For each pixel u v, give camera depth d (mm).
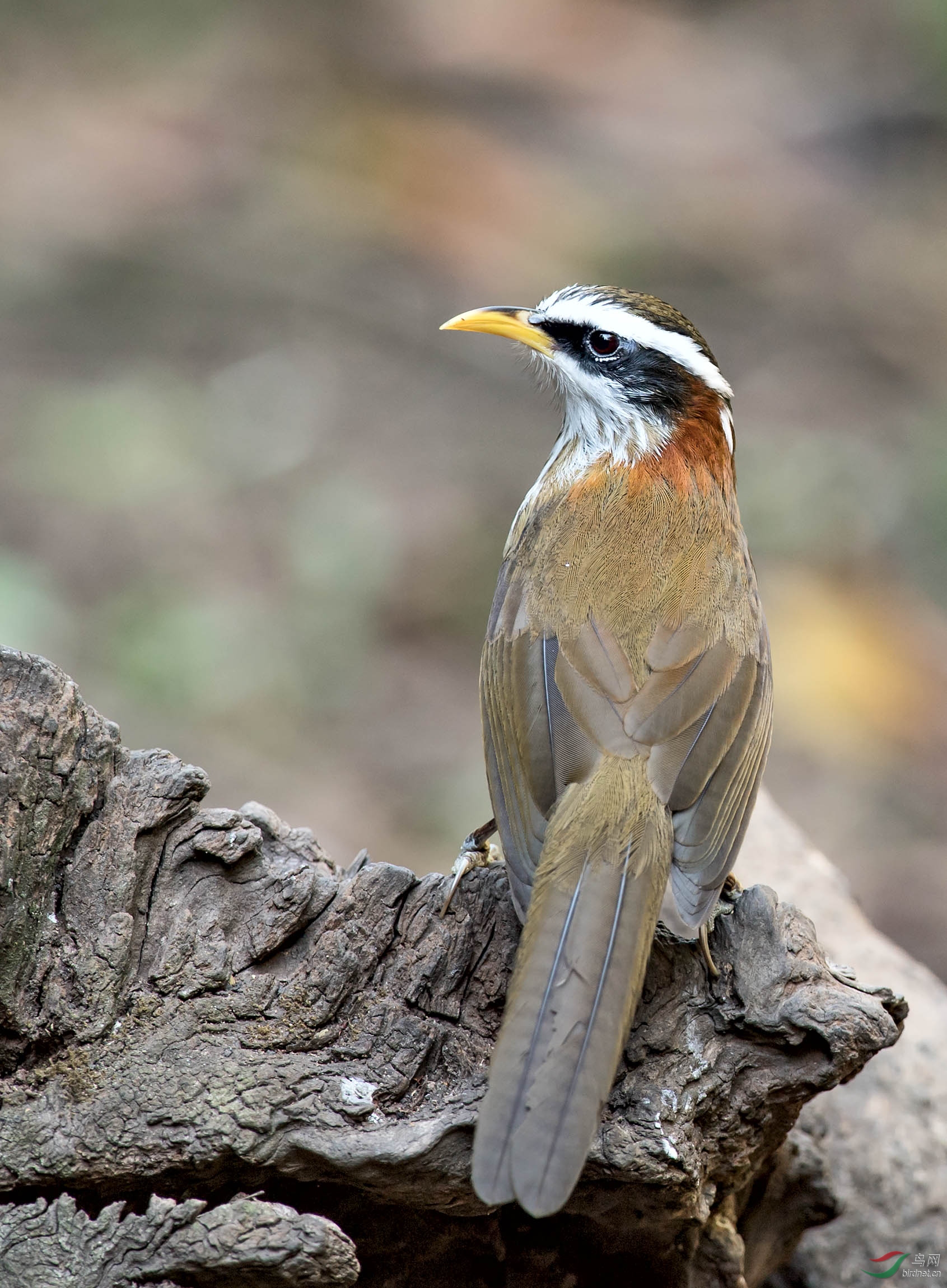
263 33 28203
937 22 28891
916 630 17609
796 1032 5285
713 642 6375
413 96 27156
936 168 27312
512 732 6188
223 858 5445
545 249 23531
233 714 14961
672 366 7352
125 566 16312
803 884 8906
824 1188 6531
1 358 19328
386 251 22688
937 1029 8086
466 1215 5395
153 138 24469
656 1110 5242
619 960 5102
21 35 26672
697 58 30469
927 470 19422
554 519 7051
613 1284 5891
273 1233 4738
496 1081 4715
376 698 15547
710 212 25281
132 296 20906
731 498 7527
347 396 19516
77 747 5367
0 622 14664
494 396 20141
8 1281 4770
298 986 5348
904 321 23109
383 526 17203
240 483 17750
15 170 23031
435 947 5473
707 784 5895
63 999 5219
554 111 27641
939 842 15242
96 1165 5062
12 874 5160
